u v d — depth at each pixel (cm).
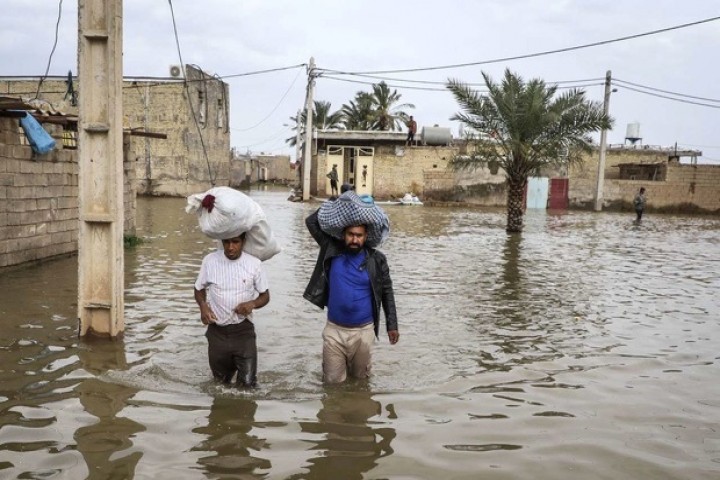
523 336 712
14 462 368
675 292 1034
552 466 384
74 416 441
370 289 529
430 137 3912
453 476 368
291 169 7694
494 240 1834
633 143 4609
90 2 613
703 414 478
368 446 407
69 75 1565
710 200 3972
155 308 792
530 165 2131
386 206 3503
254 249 532
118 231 640
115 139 623
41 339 634
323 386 525
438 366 590
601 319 811
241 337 511
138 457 379
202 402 478
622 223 2819
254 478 358
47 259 1153
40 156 1113
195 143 3741
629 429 445
